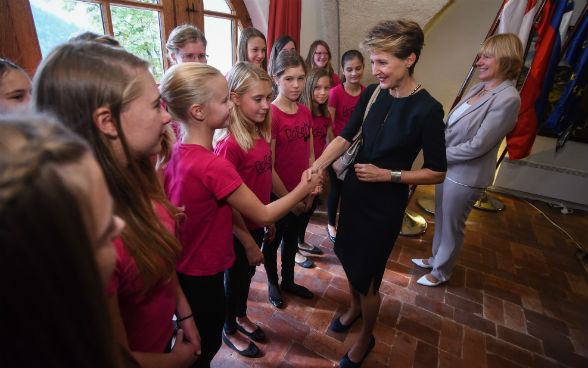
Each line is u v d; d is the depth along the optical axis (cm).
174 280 85
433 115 111
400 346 168
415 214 313
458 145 187
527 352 169
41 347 22
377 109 123
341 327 172
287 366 153
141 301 63
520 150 311
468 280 225
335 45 399
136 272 57
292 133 168
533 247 273
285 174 175
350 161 134
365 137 128
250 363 154
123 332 54
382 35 106
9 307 19
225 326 157
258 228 149
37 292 20
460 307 198
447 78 365
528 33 258
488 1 313
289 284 198
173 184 93
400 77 111
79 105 48
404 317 188
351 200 133
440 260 207
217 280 106
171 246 64
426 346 169
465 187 186
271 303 191
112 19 208
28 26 163
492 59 177
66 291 22
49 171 20
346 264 137
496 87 180
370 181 121
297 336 170
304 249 243
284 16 299
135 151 58
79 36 77
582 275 237
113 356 29
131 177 57
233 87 121
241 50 236
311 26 360
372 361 158
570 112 311
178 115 91
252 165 130
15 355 21
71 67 47
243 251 139
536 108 301
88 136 49
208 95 87
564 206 348
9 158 19
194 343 86
